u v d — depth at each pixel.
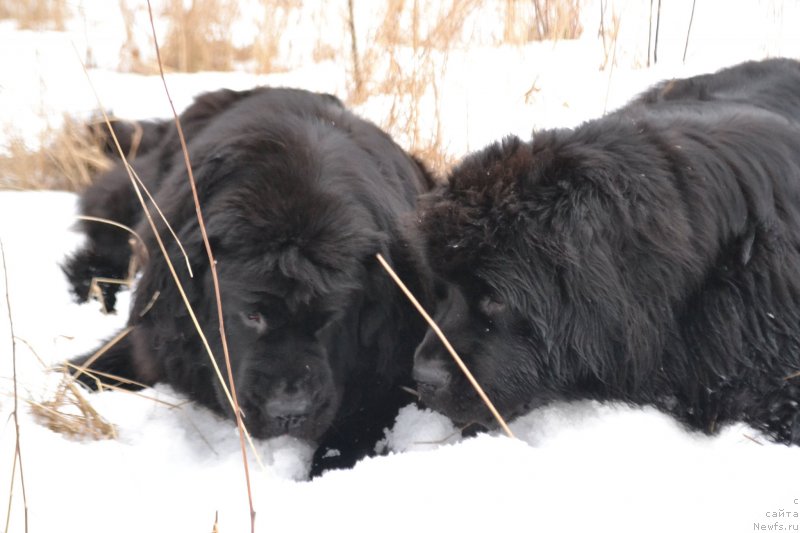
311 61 9.81
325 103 5.48
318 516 3.02
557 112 7.53
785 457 3.45
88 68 9.88
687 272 3.89
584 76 8.30
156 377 4.76
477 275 3.83
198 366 4.49
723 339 3.98
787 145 4.40
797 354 4.02
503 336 3.92
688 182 3.96
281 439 4.36
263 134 4.64
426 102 7.85
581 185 3.79
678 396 4.07
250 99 5.51
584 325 3.78
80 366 4.85
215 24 10.66
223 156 4.48
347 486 3.20
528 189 3.82
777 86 5.43
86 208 6.29
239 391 4.11
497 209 3.80
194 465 4.04
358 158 4.76
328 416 4.17
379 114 7.54
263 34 9.64
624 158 3.92
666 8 9.97
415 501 3.05
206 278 4.29
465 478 3.17
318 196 4.22
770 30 9.16
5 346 4.90
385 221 4.54
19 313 5.38
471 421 3.99
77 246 6.26
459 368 3.90
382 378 4.55
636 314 3.81
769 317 4.00
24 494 2.95
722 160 4.11
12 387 4.27
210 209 4.28
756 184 4.10
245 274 4.04
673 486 3.17
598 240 3.74
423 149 6.73
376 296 4.35
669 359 4.01
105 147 7.48
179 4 10.18
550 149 3.96
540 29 9.50
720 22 9.57
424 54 7.74
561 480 3.18
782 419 3.98
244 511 3.12
